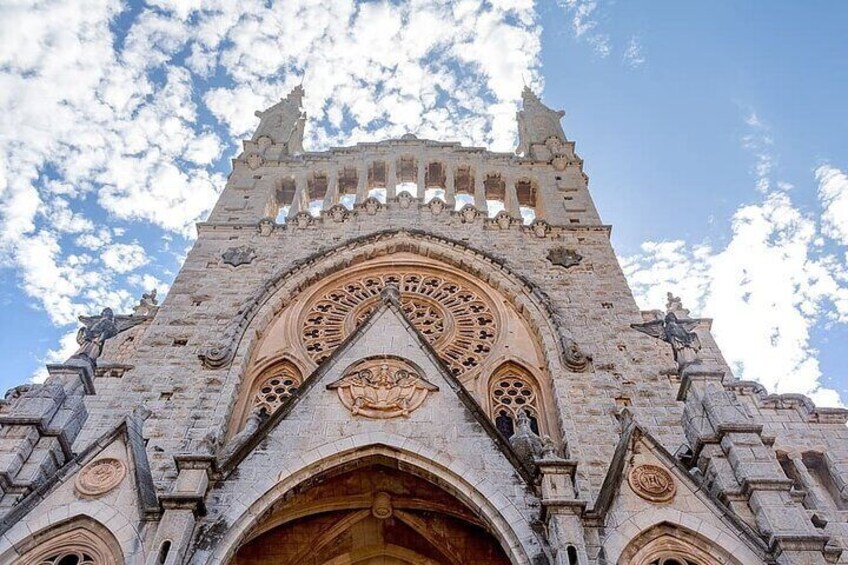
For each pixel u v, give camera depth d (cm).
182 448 2250
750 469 1834
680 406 2445
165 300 2928
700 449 1972
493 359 2736
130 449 1878
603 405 2428
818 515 2194
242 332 2770
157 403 2438
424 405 1986
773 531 1689
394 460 1869
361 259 3247
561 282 3056
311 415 1958
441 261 3247
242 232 3400
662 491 1823
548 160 4056
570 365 2594
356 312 3014
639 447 1934
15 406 1977
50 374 2112
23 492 1781
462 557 2058
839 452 2519
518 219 3484
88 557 1677
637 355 2673
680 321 2647
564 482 1731
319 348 2842
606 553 1673
